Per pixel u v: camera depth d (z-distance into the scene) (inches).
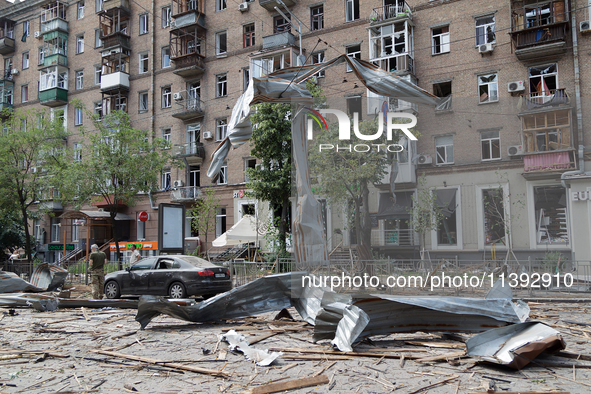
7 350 233.0
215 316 295.6
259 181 844.6
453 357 194.5
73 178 868.6
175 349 229.0
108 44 1357.0
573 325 272.5
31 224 1491.1
